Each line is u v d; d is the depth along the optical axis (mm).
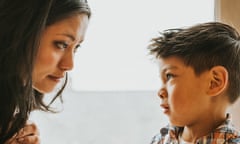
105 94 1086
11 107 758
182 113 823
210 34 827
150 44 876
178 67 819
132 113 1078
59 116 1101
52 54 728
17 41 724
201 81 812
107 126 1089
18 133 755
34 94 859
